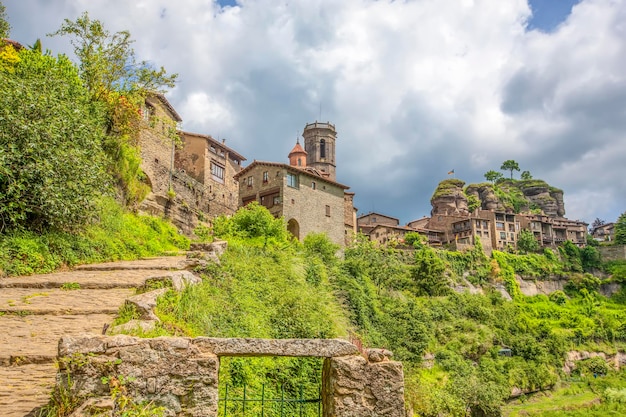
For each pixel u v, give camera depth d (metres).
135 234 20.50
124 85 24.95
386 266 52.28
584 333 70.00
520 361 52.09
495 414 35.94
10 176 13.38
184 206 36.59
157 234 24.06
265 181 49.94
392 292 43.91
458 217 90.94
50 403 5.20
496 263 82.69
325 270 28.19
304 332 13.66
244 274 15.77
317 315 15.27
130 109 24.84
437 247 84.25
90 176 16.30
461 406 33.16
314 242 33.41
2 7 24.17
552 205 118.75
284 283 17.00
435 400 28.67
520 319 64.50
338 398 5.62
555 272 88.31
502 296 76.75
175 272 12.38
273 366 10.32
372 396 5.67
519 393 48.44
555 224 101.94
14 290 11.09
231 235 24.61
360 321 28.52
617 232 107.00
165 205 33.59
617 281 90.25
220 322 11.11
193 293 11.21
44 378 6.44
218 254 16.14
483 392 36.38
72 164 15.38
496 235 90.06
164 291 10.06
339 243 52.88
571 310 79.81
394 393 5.71
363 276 36.41
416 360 31.95
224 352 5.47
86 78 23.56
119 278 12.34
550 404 47.59
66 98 17.42
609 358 68.38
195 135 52.75
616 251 97.56
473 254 81.88
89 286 11.53
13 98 14.44
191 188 44.34
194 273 13.86
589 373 61.28
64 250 14.62
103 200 20.16
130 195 25.78
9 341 7.67
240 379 8.91
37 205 14.27
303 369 10.74
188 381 5.23
